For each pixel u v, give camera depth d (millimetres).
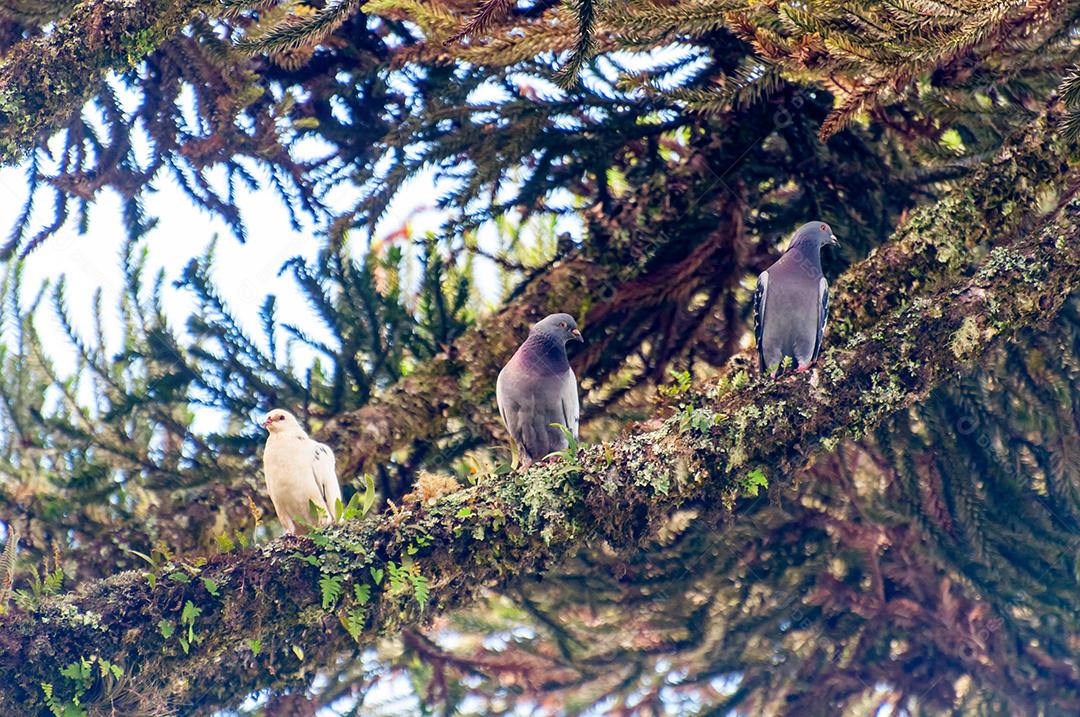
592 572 12484
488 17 8297
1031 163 9289
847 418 8680
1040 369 11273
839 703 12727
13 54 11547
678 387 9188
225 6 9625
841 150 11219
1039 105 10547
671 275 12016
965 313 8797
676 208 11859
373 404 12148
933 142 10852
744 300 12289
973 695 12672
